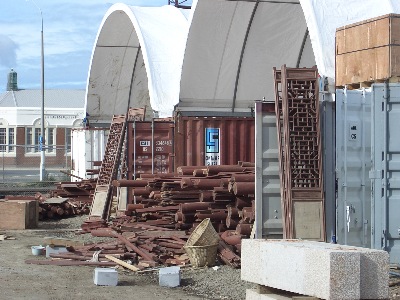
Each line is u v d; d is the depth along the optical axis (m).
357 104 13.72
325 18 17.03
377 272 9.18
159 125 22.69
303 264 9.27
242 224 15.29
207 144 22.39
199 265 14.45
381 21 13.52
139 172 22.55
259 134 14.20
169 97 26.92
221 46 23.16
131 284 13.30
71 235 20.19
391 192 13.37
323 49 16.67
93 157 33.25
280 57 24.06
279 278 9.67
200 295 12.34
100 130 33.22
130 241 16.00
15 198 23.50
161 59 27.70
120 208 22.48
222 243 15.01
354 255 8.96
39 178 49.47
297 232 13.61
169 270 13.20
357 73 14.11
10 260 15.84
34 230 21.66
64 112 78.38
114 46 31.48
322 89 16.34
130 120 23.16
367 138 13.73
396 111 13.38
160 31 28.77
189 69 23.56
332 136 13.90
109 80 32.78
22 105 83.69
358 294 8.95
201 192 17.33
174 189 18.23
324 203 13.72
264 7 22.25
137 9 29.81
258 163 14.16
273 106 14.27
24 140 77.69
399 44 13.39
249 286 12.70
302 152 13.84
